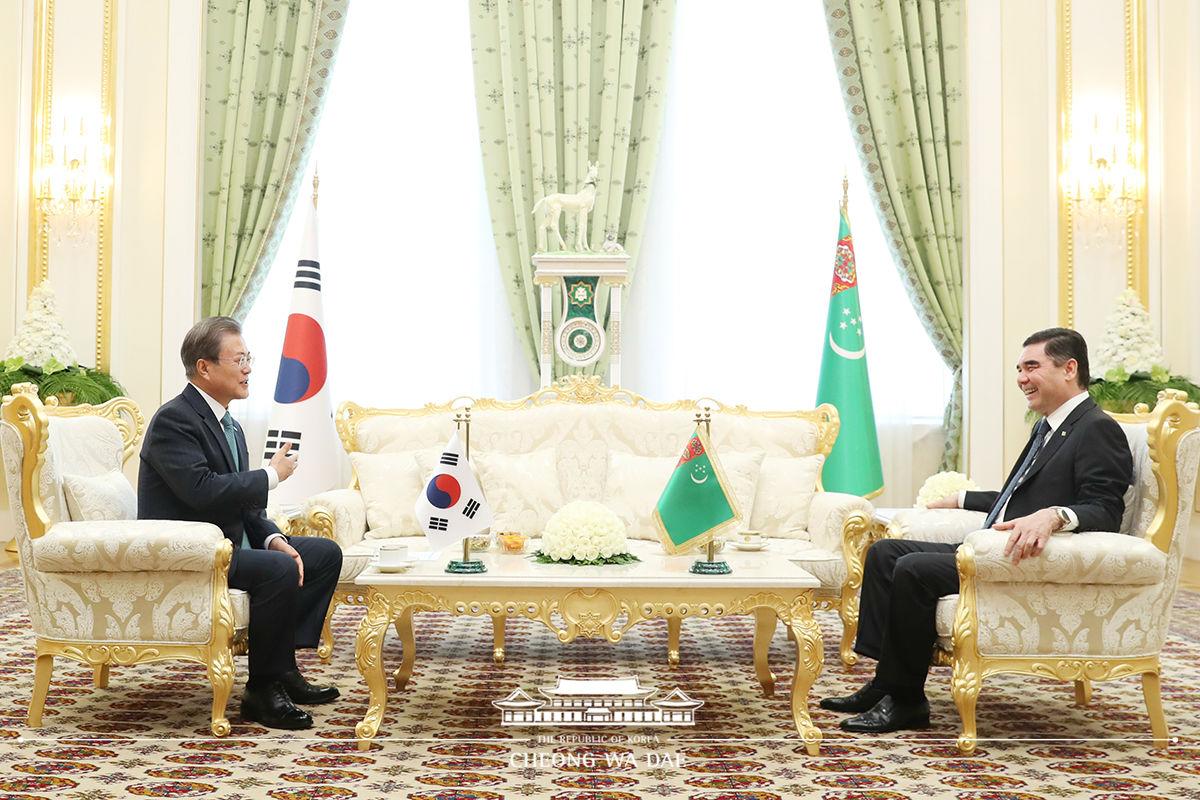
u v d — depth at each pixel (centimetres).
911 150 703
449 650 414
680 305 723
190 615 284
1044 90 688
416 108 720
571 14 701
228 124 688
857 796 240
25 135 659
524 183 707
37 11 661
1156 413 280
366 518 434
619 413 470
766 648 339
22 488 286
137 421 363
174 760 263
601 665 386
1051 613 276
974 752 275
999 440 690
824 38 730
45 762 260
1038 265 691
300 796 237
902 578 291
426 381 715
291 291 709
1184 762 267
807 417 472
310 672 370
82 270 660
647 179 708
